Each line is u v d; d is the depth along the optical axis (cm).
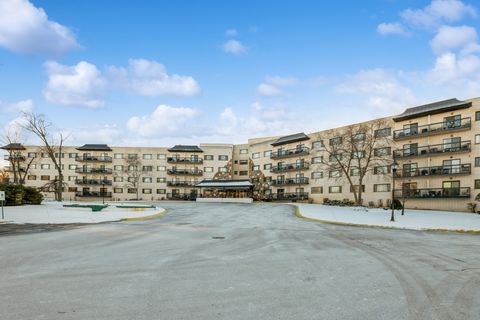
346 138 5325
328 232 1795
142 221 2294
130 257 969
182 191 7981
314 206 4631
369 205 5050
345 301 593
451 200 4100
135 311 529
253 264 900
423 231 1959
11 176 7812
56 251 1041
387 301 596
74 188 7888
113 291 632
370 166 5116
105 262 891
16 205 3434
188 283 698
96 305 554
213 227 1973
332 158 5784
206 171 8050
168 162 8038
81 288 648
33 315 504
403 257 1042
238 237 1502
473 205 3853
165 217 2734
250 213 3369
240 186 6594
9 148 7356
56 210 2952
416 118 4584
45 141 5409
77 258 936
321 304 575
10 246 1124
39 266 829
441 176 4272
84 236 1411
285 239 1452
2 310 524
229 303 575
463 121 4116
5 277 720
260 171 7412
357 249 1197
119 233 1551
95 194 7819
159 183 8006
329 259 988
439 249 1225
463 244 1375
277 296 617
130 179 7975
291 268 856
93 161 7938
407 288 682
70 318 495
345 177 5566
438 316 526
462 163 4119
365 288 678
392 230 1978
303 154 6341
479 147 3966
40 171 7862
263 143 7425
